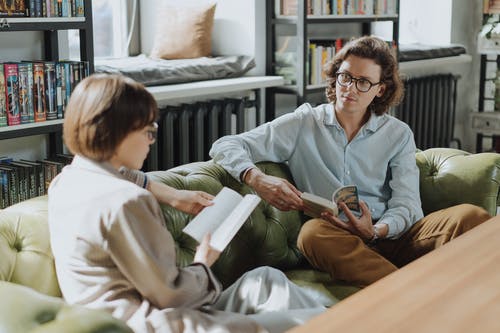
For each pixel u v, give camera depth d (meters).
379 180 2.50
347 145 2.47
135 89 1.51
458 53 5.36
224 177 2.33
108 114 1.47
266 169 2.44
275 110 4.31
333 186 2.46
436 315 1.29
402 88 2.53
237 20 4.16
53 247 1.57
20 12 2.67
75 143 1.51
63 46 3.18
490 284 1.44
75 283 1.51
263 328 1.57
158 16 4.24
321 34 4.68
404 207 2.41
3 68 2.66
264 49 4.20
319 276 2.28
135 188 1.49
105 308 1.48
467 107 5.86
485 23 5.58
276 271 1.89
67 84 2.89
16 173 2.76
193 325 1.49
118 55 4.38
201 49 4.12
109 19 4.32
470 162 2.61
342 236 2.20
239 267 2.19
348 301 1.35
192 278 1.55
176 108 3.61
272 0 4.13
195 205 1.89
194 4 4.20
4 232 1.73
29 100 2.76
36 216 1.78
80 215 1.48
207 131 3.81
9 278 1.67
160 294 1.49
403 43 5.55
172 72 3.68
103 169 1.53
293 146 2.49
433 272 1.52
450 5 5.40
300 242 2.23
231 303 1.82
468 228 2.31
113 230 1.45
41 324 1.36
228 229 1.74
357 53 2.42
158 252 1.48
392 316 1.28
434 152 2.73
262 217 2.30
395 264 2.44
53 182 1.60
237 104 3.90
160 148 3.61
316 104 4.66
